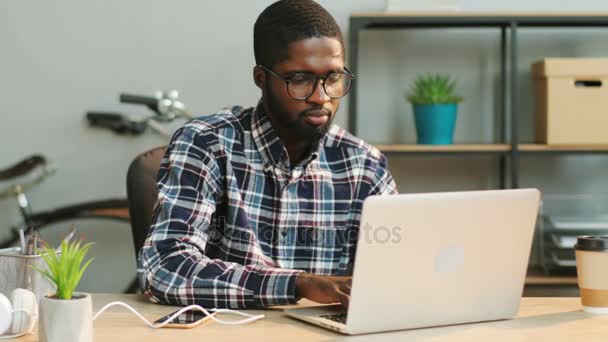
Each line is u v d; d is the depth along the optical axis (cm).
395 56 332
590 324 134
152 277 147
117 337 120
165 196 157
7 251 134
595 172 335
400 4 300
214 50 331
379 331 127
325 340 121
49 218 307
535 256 314
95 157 333
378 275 124
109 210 304
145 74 332
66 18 331
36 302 128
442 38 332
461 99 306
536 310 147
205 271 145
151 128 320
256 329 128
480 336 126
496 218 131
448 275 130
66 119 333
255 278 142
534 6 330
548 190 336
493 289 135
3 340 121
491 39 332
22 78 332
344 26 328
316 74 154
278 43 156
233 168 164
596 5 330
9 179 314
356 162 175
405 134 333
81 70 332
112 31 331
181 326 128
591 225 298
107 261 333
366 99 333
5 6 330
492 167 334
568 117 299
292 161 169
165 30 331
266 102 163
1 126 333
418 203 124
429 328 131
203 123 167
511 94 303
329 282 137
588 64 297
